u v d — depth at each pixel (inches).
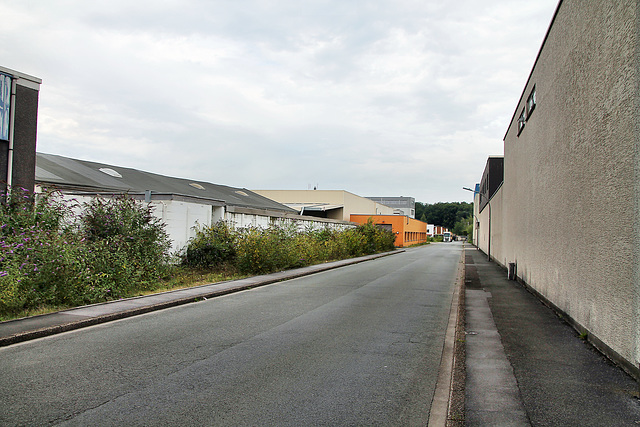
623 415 156.9
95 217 474.6
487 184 1531.7
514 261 656.4
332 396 180.1
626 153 201.2
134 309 354.3
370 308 398.6
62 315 324.5
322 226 1354.6
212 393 180.5
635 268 191.3
